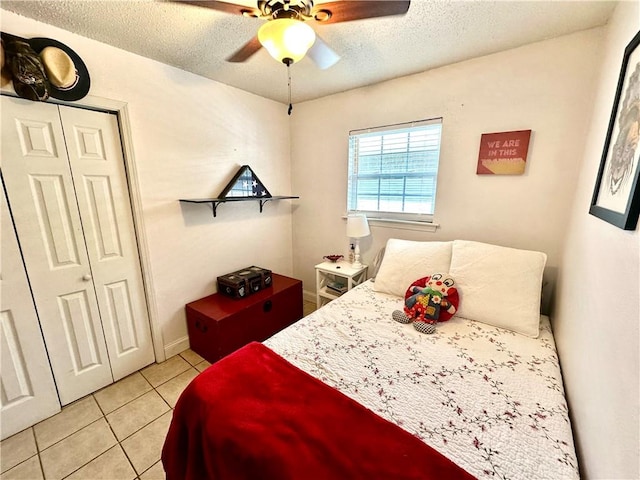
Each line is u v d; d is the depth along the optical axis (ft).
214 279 8.22
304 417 3.26
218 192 7.97
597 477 2.53
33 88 4.56
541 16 4.70
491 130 6.33
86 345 5.90
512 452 2.90
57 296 5.43
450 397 3.65
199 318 7.12
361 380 3.95
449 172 7.05
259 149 8.98
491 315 5.37
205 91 7.29
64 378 5.65
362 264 8.96
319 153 9.43
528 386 3.83
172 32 5.08
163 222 6.83
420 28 5.04
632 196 2.35
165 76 6.44
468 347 4.72
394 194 8.22
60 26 4.82
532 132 5.88
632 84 2.87
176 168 6.92
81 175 5.49
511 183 6.28
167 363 7.14
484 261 5.73
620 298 2.51
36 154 4.93
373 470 2.67
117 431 5.18
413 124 7.36
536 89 5.72
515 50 5.81
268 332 8.18
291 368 4.12
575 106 5.41
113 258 6.13
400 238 8.22
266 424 3.17
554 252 6.01
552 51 5.46
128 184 6.17
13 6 4.26
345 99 8.47
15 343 5.01
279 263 10.43
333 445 2.92
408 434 3.06
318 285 8.98
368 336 5.06
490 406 3.51
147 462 4.61
